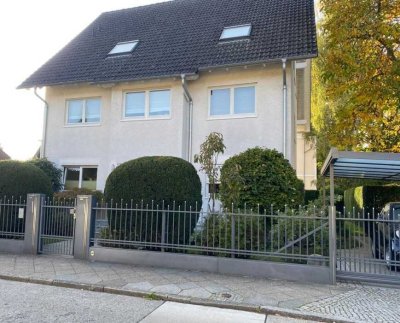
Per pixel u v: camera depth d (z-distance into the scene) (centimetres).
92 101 1522
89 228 895
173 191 870
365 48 1291
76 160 1496
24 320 502
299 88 1680
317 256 725
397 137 1571
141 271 782
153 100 1388
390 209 903
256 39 1365
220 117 1316
